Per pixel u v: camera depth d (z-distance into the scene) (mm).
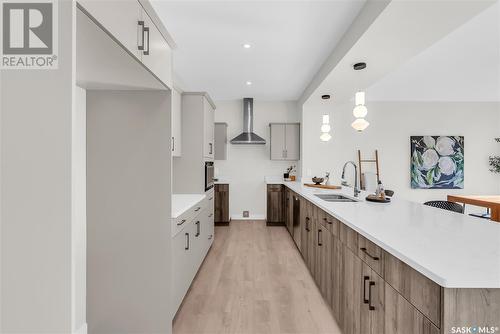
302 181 5449
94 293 1959
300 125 5715
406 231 1438
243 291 2654
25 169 803
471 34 3006
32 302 798
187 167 3520
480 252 1099
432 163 6086
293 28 2801
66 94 801
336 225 2049
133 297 1947
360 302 1574
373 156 6043
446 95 5668
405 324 1099
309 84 4793
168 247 1945
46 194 799
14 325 799
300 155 5699
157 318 1945
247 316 2215
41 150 802
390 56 2896
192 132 3525
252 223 5789
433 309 928
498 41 3176
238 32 2893
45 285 795
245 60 3699
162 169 1944
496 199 3701
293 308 2336
